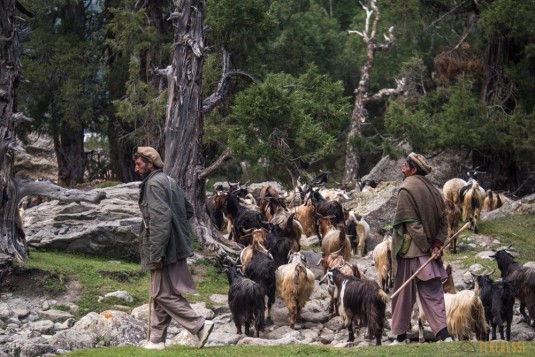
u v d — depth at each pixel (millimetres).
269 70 32375
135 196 20438
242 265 15641
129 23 30500
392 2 32500
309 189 21688
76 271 15938
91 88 33719
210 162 28406
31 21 33062
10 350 11367
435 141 28734
